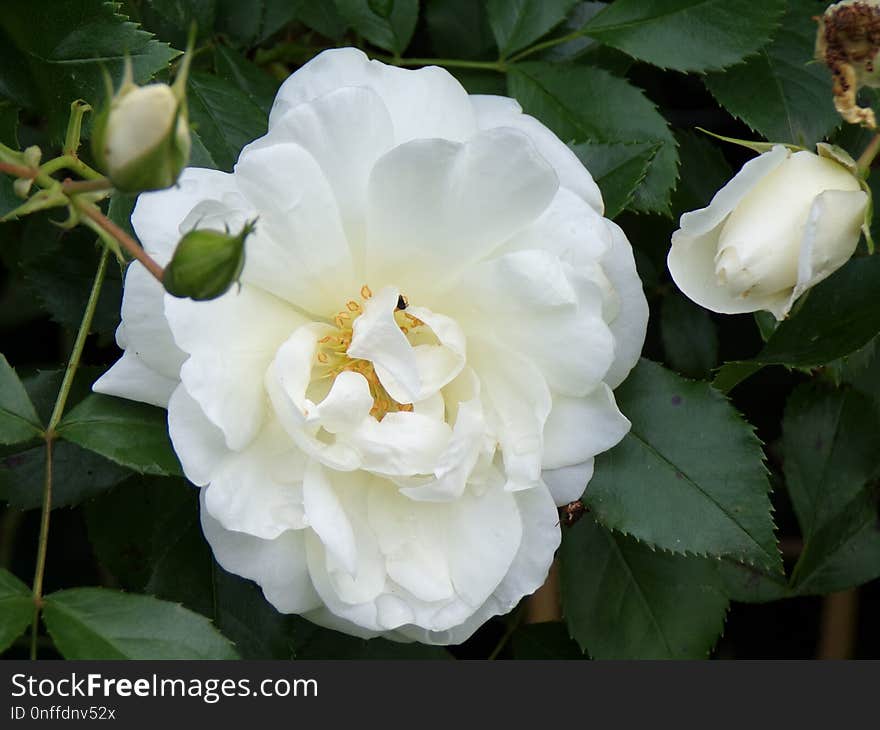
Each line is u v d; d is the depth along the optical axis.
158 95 0.35
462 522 0.39
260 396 0.38
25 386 0.41
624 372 0.39
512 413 0.39
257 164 0.37
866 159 0.39
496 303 0.39
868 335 0.40
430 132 0.39
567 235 0.38
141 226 0.38
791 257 0.38
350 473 0.39
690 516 0.40
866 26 0.38
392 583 0.39
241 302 0.38
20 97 0.40
